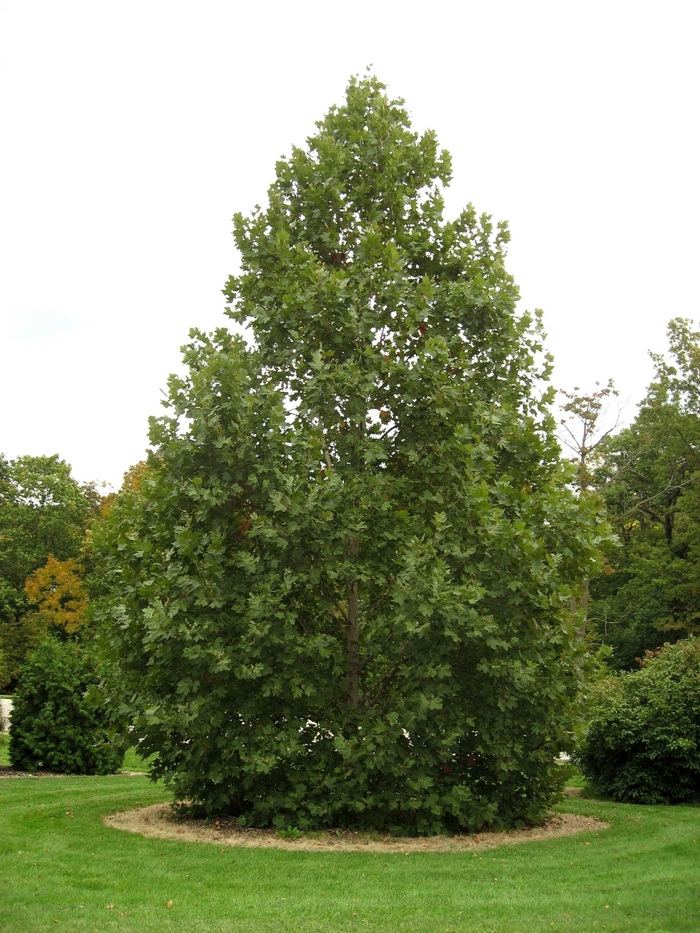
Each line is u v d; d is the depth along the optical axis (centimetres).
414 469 1046
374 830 965
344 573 960
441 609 880
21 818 1003
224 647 941
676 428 3347
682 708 1295
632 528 3838
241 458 971
